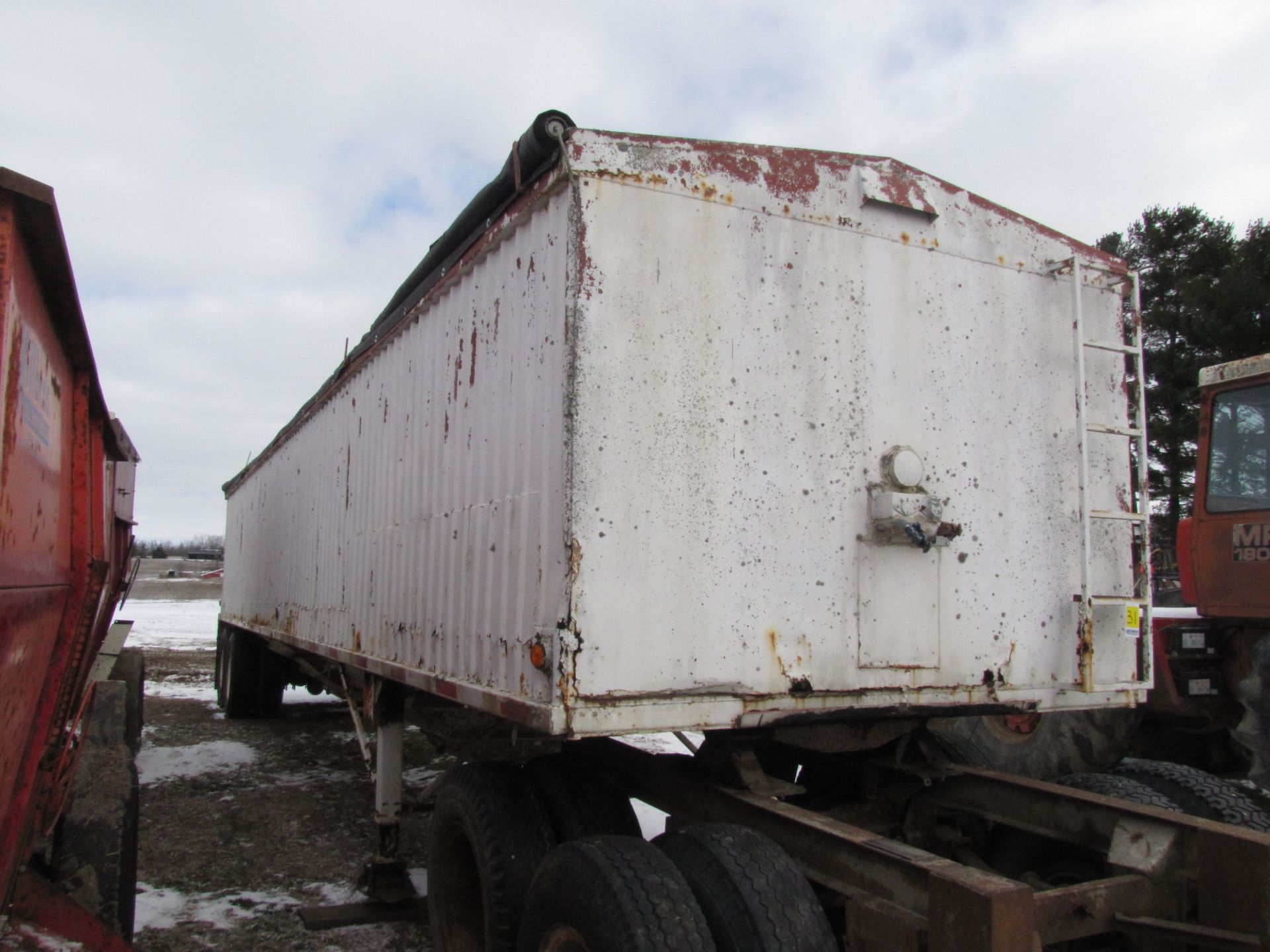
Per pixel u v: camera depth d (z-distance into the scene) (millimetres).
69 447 2994
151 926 4562
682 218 2934
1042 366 3600
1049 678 3430
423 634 4191
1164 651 5047
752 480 2959
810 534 3045
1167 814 2666
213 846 5895
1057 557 3518
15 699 2240
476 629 3486
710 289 2953
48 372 2578
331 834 6203
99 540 4016
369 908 4770
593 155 2822
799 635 2982
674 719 2748
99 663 6406
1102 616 3572
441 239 4191
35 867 3400
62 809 3463
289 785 7605
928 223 3404
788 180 3141
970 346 3443
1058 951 2844
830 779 3924
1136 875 2555
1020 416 3520
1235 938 2238
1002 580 3389
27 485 2275
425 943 4410
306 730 10320
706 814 3137
